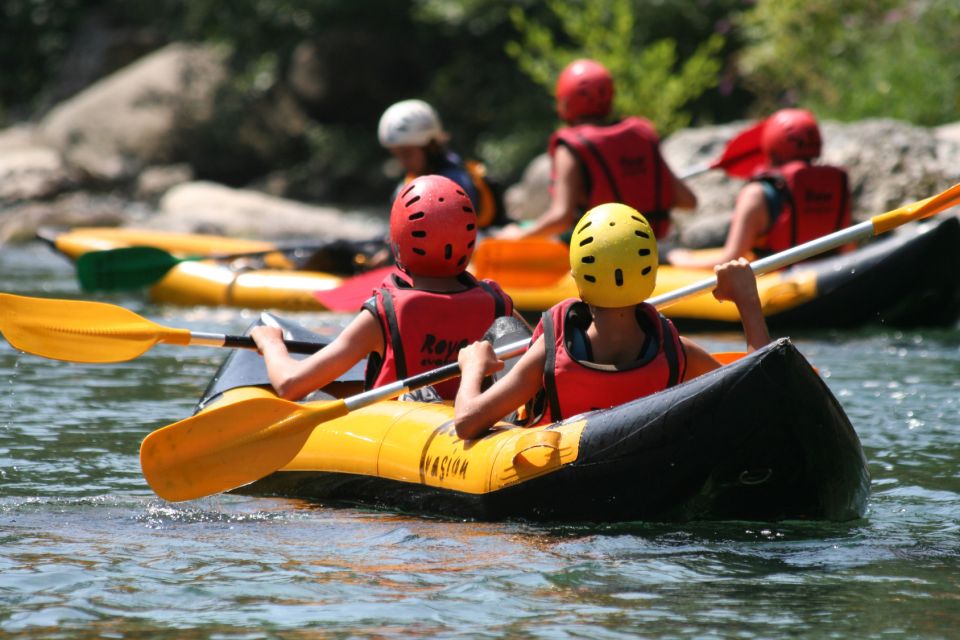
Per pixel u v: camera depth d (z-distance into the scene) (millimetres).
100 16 85250
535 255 29234
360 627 10703
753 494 13531
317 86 76000
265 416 14992
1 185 65875
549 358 13875
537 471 13688
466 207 15812
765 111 55250
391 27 76812
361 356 15750
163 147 72875
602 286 13547
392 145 28266
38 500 15414
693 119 65938
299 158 76500
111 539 13625
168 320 32062
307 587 11789
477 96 75625
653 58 57719
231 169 74688
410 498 14781
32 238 54719
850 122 48875
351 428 15836
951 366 25500
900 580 11984
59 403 21688
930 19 49688
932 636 10492
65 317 16969
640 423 13258
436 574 12180
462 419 14203
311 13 76438
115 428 19766
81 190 68438
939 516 14523
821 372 24812
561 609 11156
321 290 31562
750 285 15055
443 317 15680
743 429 12930
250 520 14562
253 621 10859
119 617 10961
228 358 18234
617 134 29000
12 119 84375
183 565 12539
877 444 18625
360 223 61500
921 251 28891
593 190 28844
